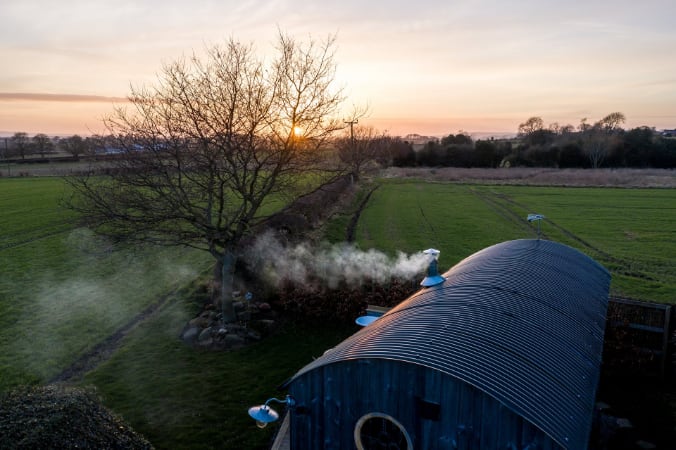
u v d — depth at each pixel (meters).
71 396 8.02
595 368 7.61
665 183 55.56
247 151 13.62
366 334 8.04
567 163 78.81
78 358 13.40
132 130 13.09
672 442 9.55
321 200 32.47
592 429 9.84
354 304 15.41
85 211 13.16
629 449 9.36
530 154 81.12
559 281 11.05
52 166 69.31
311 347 13.88
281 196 16.14
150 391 11.51
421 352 6.59
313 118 14.30
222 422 10.30
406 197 47.91
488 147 83.44
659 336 12.16
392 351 6.73
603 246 26.84
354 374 6.87
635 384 11.84
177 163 13.33
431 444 6.40
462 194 50.25
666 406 10.85
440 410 6.23
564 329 8.41
